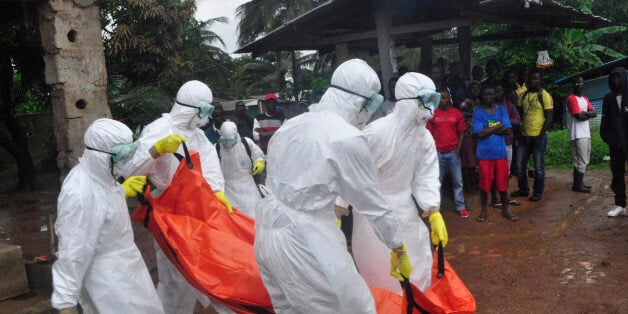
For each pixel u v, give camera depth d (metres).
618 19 20.42
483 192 7.36
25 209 11.29
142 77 15.22
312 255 2.88
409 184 4.14
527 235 6.55
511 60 16.88
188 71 17.81
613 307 4.39
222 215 4.14
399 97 4.08
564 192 8.58
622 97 6.54
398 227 3.07
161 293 4.30
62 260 3.14
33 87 15.15
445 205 8.27
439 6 8.36
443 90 7.59
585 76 16.97
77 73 6.57
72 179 3.28
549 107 7.95
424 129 4.21
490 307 4.67
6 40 12.65
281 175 3.02
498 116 7.26
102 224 3.28
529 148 8.27
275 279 3.06
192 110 4.66
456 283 3.93
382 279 3.92
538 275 5.25
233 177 6.15
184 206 4.02
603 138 6.91
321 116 3.04
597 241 6.05
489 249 6.19
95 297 3.33
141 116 13.59
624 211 6.96
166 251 3.89
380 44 8.39
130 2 14.16
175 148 3.99
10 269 5.02
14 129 13.70
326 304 2.91
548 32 11.61
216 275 3.62
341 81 3.32
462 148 8.53
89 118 6.69
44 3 6.39
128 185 3.80
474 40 12.18
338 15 8.16
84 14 6.61
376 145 3.88
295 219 2.93
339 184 2.95
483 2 7.22
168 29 15.09
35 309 4.66
